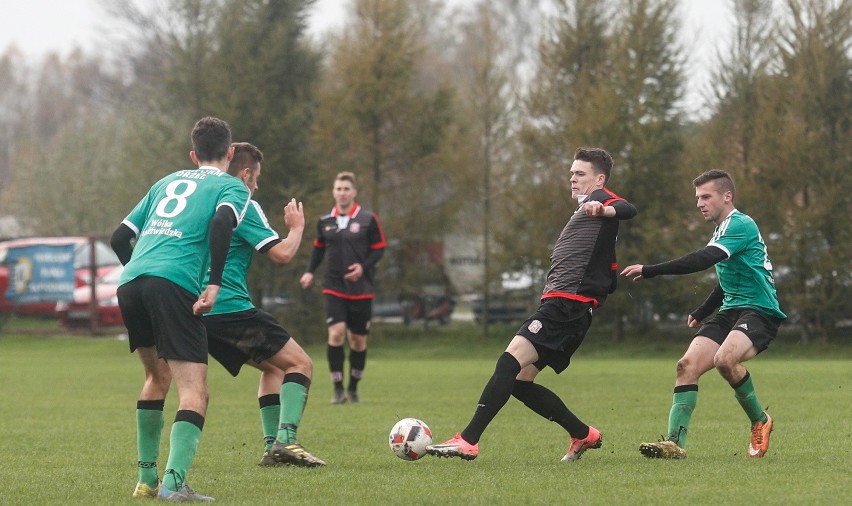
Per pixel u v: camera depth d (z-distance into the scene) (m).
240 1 85.75
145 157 89.62
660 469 18.06
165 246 15.60
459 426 26.48
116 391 40.28
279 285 81.94
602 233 18.92
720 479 16.73
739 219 19.89
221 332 19.91
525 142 76.75
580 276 18.80
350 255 34.94
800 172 67.75
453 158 78.50
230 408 33.09
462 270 84.69
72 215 119.88
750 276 19.98
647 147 71.50
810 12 69.38
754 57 73.81
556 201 75.38
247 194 16.27
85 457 21.45
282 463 19.53
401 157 82.62
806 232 66.94
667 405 31.88
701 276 69.19
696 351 20.28
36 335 79.38
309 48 87.56
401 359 69.38
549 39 78.81
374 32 82.56
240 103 83.19
